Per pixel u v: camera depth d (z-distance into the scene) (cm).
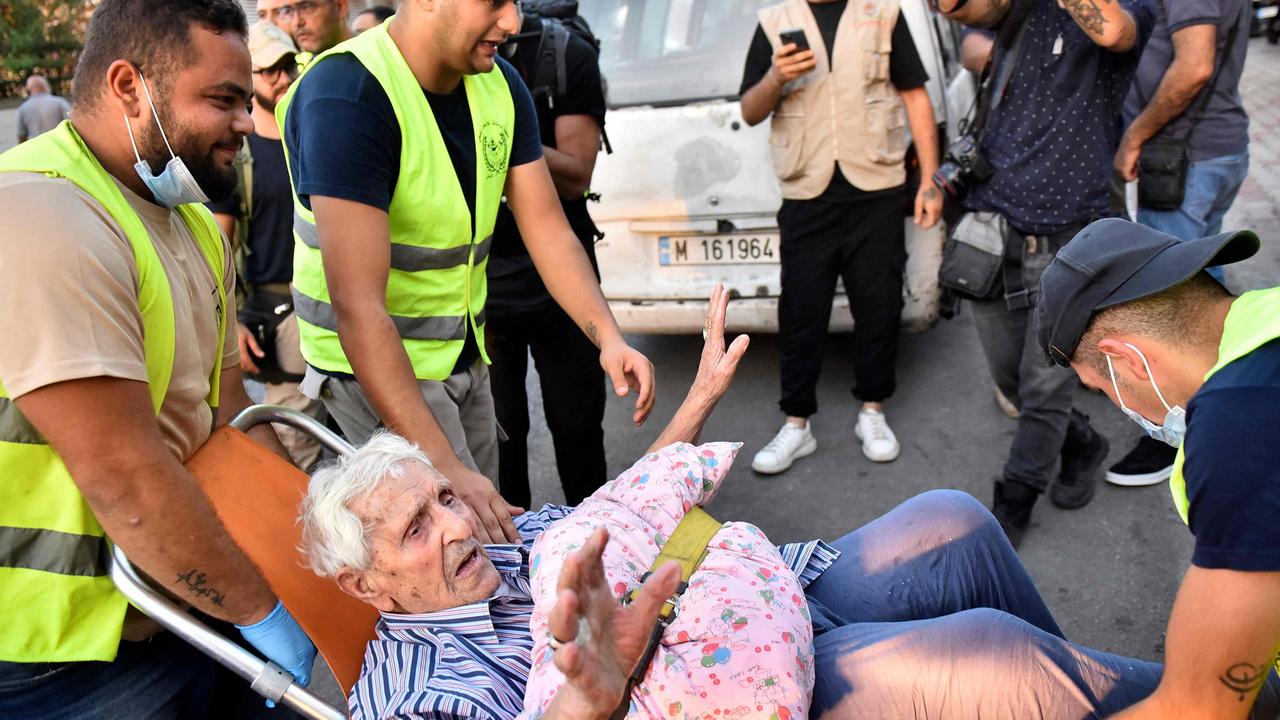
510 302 310
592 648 120
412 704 176
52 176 158
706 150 402
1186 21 340
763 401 453
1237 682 136
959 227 326
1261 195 694
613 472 412
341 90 209
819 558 212
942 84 389
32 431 159
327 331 238
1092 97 303
